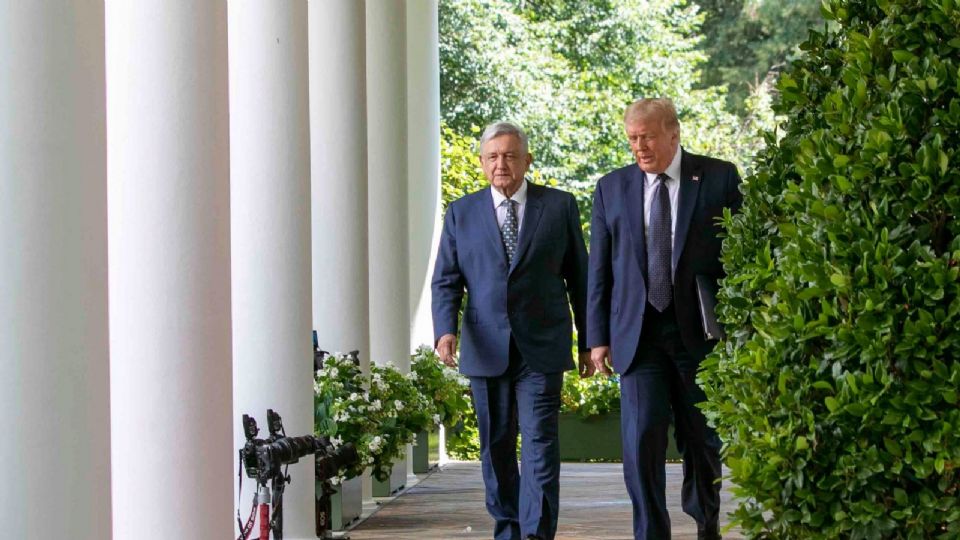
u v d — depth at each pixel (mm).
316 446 9641
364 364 13023
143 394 7516
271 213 10328
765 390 5711
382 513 13367
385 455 12586
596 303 9484
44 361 5527
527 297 10039
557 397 10000
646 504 9164
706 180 9258
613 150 33031
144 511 7473
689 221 9164
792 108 6383
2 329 5512
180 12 7684
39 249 5523
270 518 9344
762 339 5809
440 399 15211
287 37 10453
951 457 5289
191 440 7527
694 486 9609
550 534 9836
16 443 5492
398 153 15117
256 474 8992
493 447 10180
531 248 10078
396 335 15039
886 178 5488
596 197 9492
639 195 9312
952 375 5262
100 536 5707
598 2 33969
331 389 12102
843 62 6246
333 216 12945
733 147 35094
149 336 7547
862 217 5562
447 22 32250
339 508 11859
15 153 5508
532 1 34156
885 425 5430
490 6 33344
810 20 36688
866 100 5688
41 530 5516
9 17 5531
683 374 9203
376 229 15047
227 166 7844
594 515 13133
